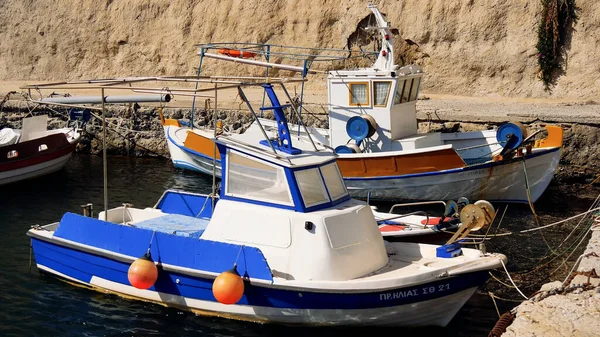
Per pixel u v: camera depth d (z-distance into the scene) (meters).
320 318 10.22
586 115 20.42
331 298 9.95
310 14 28.52
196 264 10.59
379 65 17.86
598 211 15.45
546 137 17.97
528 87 25.06
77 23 32.22
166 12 30.86
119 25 31.55
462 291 10.26
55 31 32.53
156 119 24.39
